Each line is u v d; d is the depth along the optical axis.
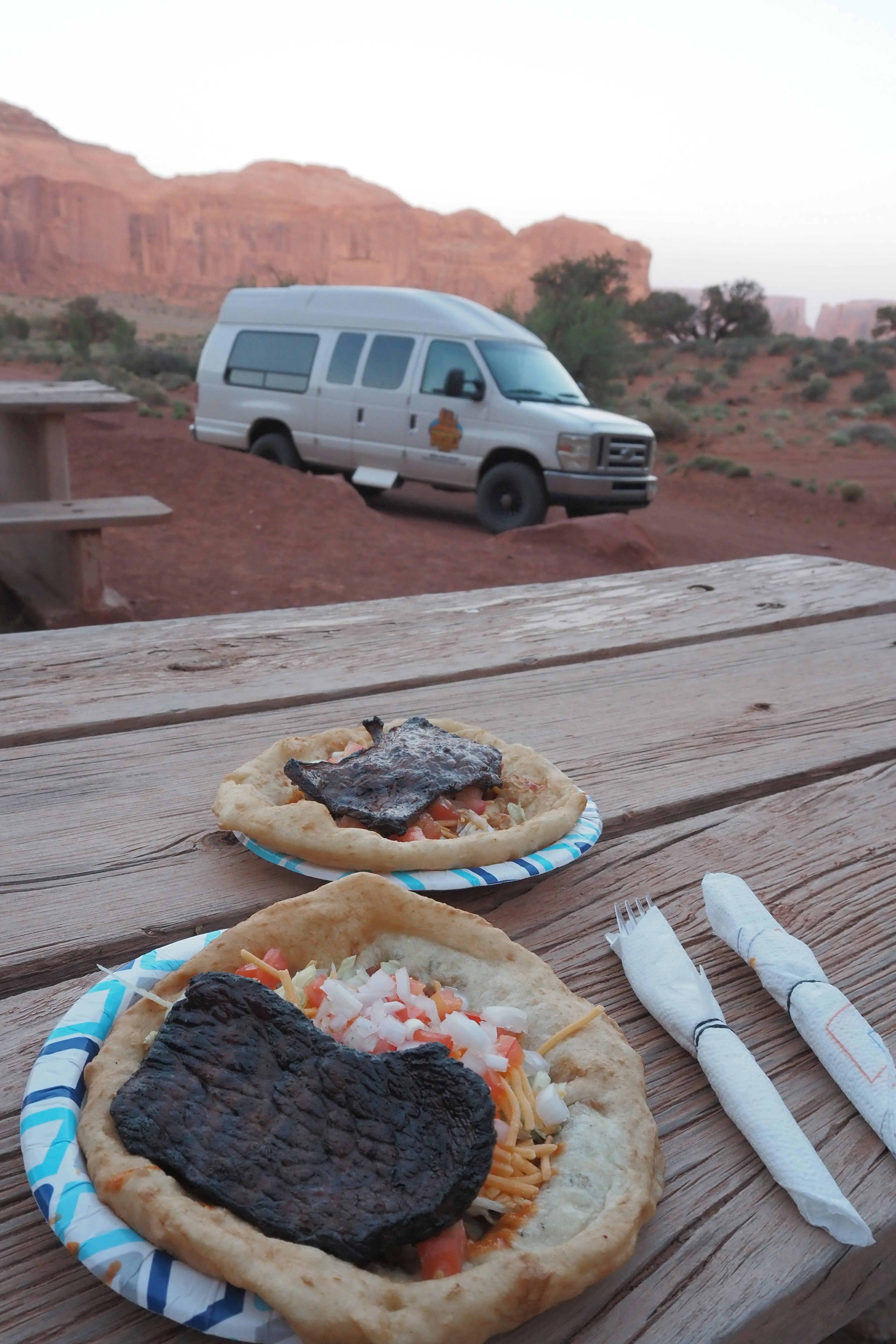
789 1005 1.49
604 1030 1.29
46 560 7.40
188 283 176.75
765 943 1.58
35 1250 1.06
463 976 1.38
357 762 1.93
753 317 61.66
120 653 3.10
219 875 1.85
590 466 13.53
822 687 3.14
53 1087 1.11
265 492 13.99
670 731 2.71
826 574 4.76
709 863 2.01
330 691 2.81
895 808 2.31
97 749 2.39
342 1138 1.00
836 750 2.64
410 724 2.12
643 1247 1.10
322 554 11.95
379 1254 0.95
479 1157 0.96
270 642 3.29
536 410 13.72
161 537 11.94
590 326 33.38
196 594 9.85
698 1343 0.99
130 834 1.99
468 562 12.17
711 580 4.54
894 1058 1.46
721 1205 1.16
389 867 1.67
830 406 42.09
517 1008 1.32
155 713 2.59
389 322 15.06
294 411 16.02
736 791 2.36
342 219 190.62
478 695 2.89
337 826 1.78
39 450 7.02
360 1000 1.23
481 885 1.67
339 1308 0.86
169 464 14.70
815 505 25.20
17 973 1.55
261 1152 0.99
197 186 198.75
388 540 12.89
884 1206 1.17
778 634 3.73
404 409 14.80
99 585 6.96
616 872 1.95
